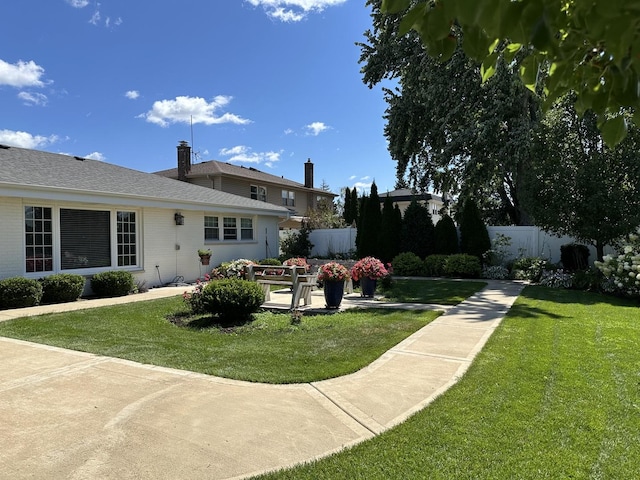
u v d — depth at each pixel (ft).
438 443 9.25
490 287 37.91
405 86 57.52
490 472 8.08
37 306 28.43
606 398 11.59
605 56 4.24
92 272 35.12
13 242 30.01
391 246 55.31
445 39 3.99
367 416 10.80
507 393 12.00
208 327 21.84
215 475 8.21
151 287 40.32
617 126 4.75
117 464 8.61
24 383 13.37
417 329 20.59
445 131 55.98
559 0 3.15
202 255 45.42
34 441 9.59
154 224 40.93
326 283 27.12
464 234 50.24
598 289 34.19
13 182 28.94
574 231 37.19
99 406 11.55
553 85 4.69
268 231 57.57
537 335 18.65
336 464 8.50
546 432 9.67
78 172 38.60
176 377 13.89
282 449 9.18
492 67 4.87
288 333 20.27
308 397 12.13
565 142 37.47
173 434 9.89
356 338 18.92
